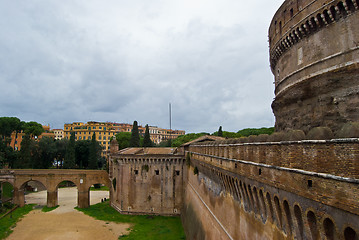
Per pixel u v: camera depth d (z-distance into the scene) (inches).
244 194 927.0
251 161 848.3
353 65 1023.0
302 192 546.6
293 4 1357.0
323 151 486.6
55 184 2979.8
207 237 1438.2
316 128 526.9
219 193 1296.8
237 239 1010.7
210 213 1456.7
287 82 1461.6
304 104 1275.8
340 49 1085.8
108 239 2007.9
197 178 1955.0
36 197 3602.4
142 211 2618.1
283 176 628.1
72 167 4389.8
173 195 2586.1
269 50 1776.6
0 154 3880.4
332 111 1092.5
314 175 506.9
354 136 419.5
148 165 2647.6
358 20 1015.6
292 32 1352.1
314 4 1187.9
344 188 428.1
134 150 3038.9
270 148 706.2
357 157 404.8
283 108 1501.0
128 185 2664.9
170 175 2603.3
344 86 1050.7
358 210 395.2
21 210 2829.7
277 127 1610.5
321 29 1186.0
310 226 528.7
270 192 703.1
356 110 1000.2
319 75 1171.3
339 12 1079.6
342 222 431.5
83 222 2411.4
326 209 471.8
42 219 2512.3
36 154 4411.9
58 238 2039.9
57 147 4817.9
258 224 813.2
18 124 5408.5
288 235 622.5
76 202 3218.5
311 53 1245.7
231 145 1077.1
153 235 2053.4
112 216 2576.3
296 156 577.6
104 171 3080.7
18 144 5999.0
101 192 4018.2
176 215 2566.4
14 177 3006.9
